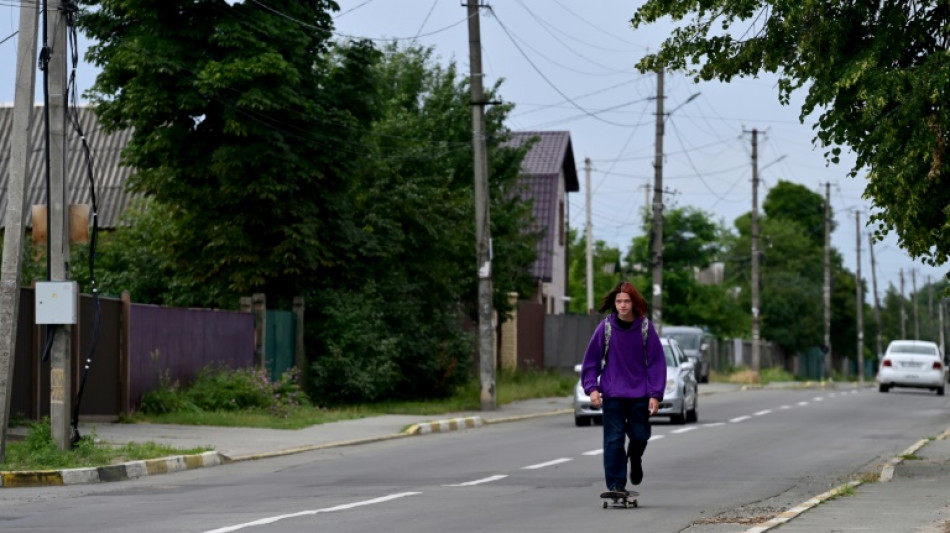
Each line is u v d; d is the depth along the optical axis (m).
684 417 86.38
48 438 56.16
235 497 45.25
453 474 54.00
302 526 36.66
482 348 103.06
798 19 48.72
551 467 56.97
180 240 96.88
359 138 98.38
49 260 56.16
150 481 52.31
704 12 52.56
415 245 106.56
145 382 80.44
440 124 136.00
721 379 197.00
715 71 53.19
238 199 93.19
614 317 41.38
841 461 60.62
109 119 95.19
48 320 55.59
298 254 95.12
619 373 41.03
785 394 143.62
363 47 99.19
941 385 147.25
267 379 89.38
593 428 84.56
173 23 92.50
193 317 85.94
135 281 105.25
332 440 72.38
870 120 47.16
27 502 44.31
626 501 41.34
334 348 96.50
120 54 90.50
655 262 144.75
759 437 75.12
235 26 90.50
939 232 48.66
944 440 72.50
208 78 88.75
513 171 137.00
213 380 85.88
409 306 104.62
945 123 45.84
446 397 111.75
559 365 157.75
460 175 134.88
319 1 97.75
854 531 34.97
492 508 41.41
